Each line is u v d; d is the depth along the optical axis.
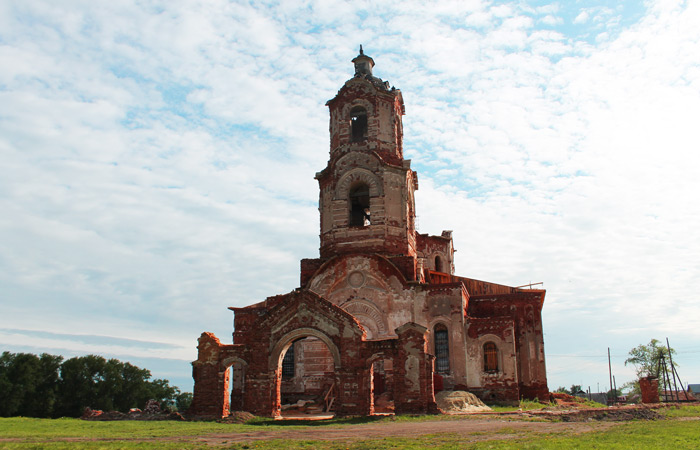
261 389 35.09
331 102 51.00
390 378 42.56
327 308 35.41
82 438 22.97
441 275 51.44
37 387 75.75
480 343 43.59
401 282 44.91
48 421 33.38
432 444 19.91
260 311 50.34
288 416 37.22
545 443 19.77
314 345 45.62
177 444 20.70
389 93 49.94
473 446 19.02
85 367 79.31
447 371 43.12
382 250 46.16
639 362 87.81
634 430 24.77
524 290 51.22
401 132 51.91
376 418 31.27
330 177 49.12
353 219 50.66
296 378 45.38
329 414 38.72
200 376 35.56
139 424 30.23
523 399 46.28
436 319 43.88
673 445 19.56
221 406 34.78
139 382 83.81
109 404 78.38
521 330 47.81
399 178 48.09
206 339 36.09
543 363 46.94
